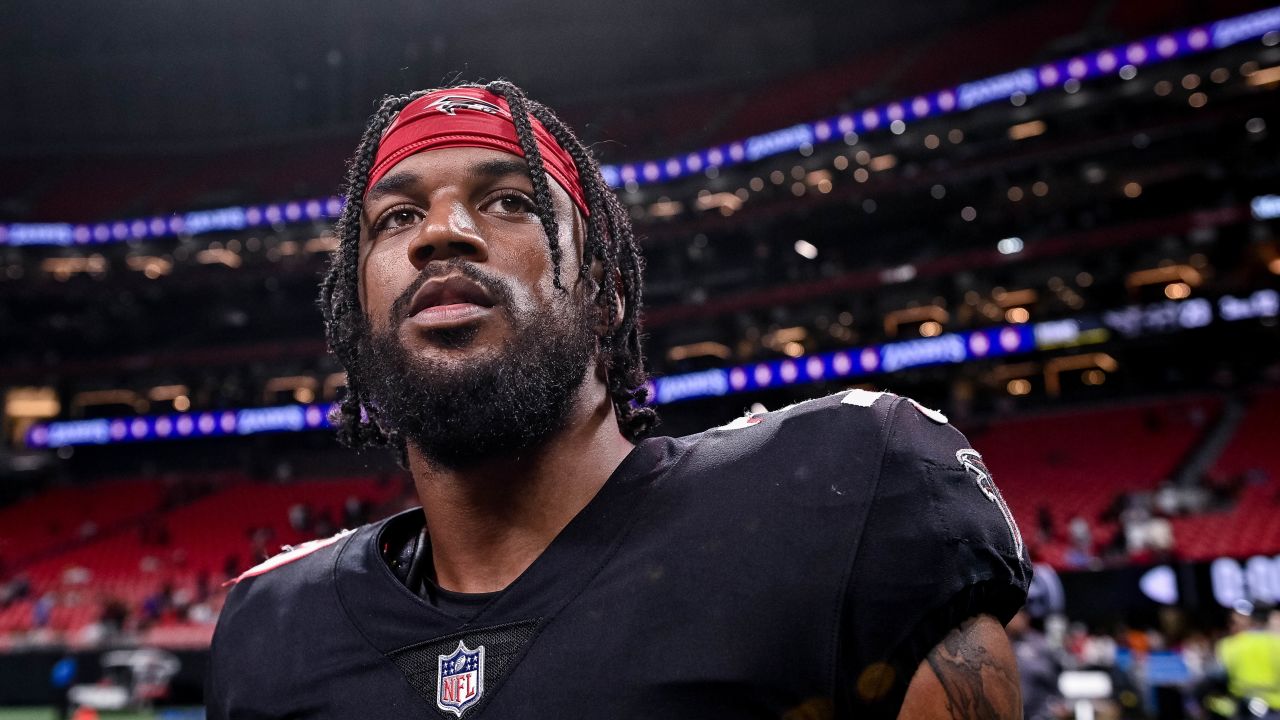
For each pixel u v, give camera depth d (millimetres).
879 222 27875
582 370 1076
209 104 33312
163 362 29422
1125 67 23016
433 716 956
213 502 26344
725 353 28469
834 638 912
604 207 1225
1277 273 23219
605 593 956
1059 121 25000
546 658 934
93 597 20203
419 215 1110
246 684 1113
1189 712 7117
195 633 16688
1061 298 25688
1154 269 24000
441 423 1000
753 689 893
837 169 26906
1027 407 24391
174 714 13312
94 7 31531
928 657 927
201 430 28531
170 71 33062
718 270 29156
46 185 31953
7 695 15312
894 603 925
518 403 999
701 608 923
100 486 28234
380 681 1007
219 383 30156
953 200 26438
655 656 906
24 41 32219
